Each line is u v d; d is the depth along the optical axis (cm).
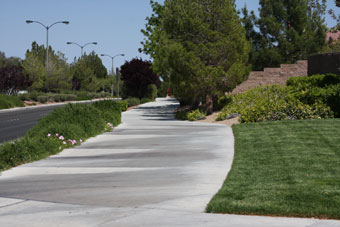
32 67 7488
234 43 2822
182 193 829
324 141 1393
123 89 6344
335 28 1705
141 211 710
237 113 2572
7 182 997
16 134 2211
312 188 812
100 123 2069
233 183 891
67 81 8369
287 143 1395
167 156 1305
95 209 731
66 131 1645
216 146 1488
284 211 679
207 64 2869
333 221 643
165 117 3200
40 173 1101
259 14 4262
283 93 2605
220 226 623
